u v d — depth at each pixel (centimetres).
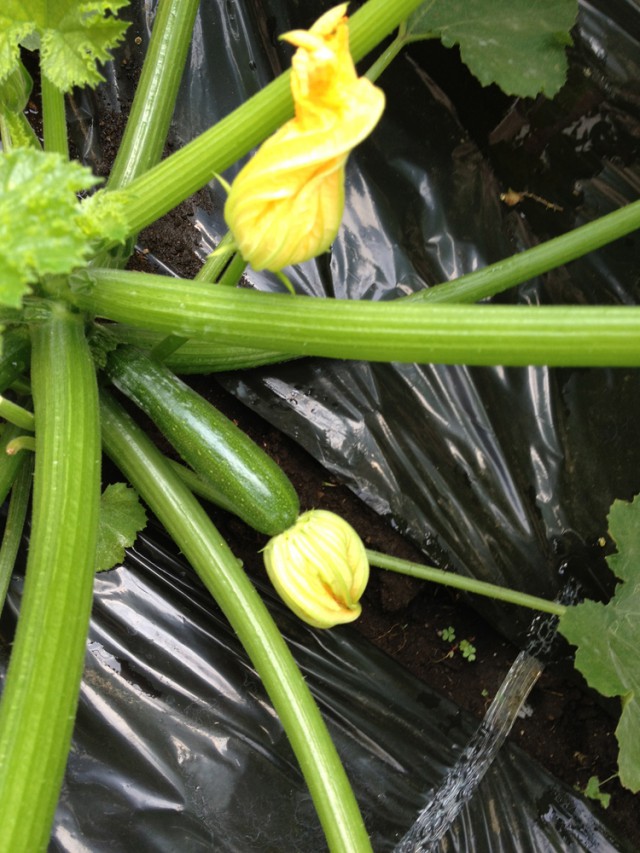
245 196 32
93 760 52
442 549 65
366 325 34
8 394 57
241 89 68
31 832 30
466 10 57
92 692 54
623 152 66
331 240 34
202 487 56
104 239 40
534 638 66
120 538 55
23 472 52
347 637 63
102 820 51
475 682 66
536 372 68
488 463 66
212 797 54
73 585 34
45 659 32
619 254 68
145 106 51
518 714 66
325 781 41
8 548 51
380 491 64
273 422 64
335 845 41
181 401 46
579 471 67
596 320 31
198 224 67
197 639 57
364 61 67
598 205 68
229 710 56
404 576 65
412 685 63
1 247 29
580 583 66
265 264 34
